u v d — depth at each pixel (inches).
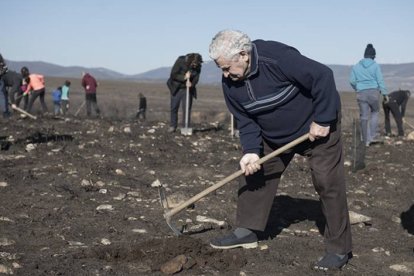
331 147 202.2
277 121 201.6
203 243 219.5
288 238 244.5
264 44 194.5
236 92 200.2
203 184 347.9
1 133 517.3
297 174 382.3
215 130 606.2
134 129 576.1
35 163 382.3
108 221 260.1
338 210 206.5
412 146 509.0
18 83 781.3
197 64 543.5
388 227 273.7
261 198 220.4
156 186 335.3
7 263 199.8
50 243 227.0
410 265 218.8
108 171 366.9
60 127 583.2
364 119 500.1
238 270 203.3
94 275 192.9
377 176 383.6
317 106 192.9
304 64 187.9
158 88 3986.2
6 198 293.3
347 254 212.8
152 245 217.0
